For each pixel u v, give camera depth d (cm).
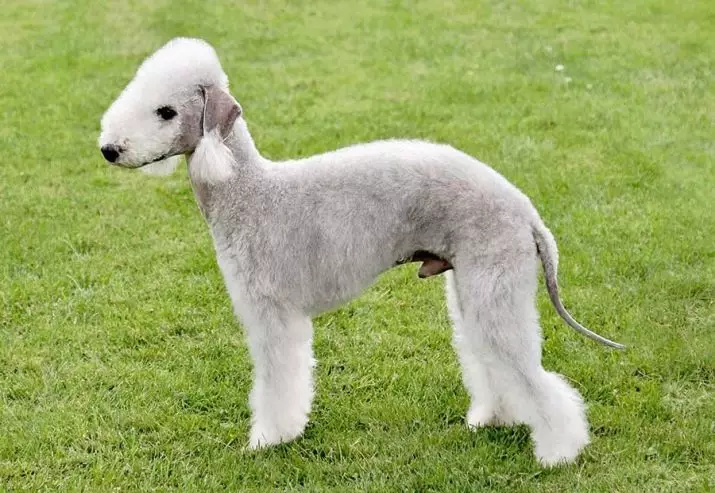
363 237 390
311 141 857
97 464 426
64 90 1004
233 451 441
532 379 391
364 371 508
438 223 385
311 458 433
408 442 441
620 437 436
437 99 973
